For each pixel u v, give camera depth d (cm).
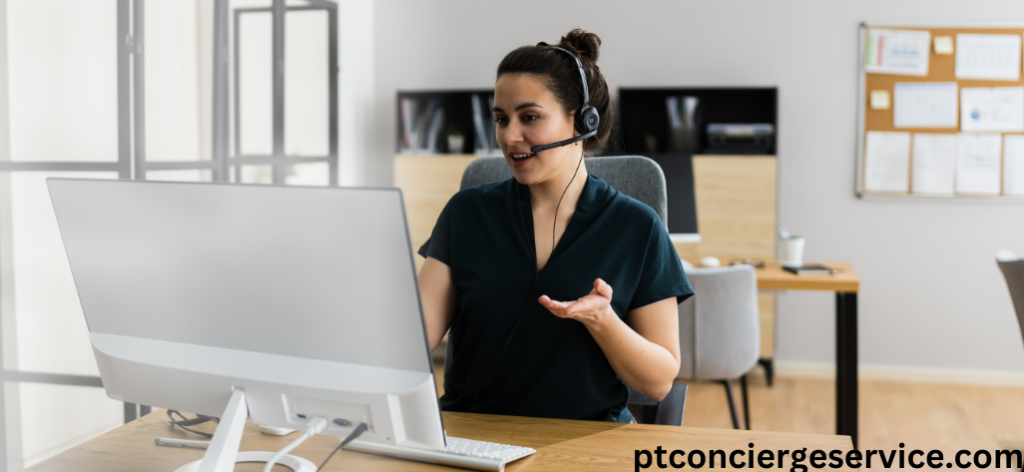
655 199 142
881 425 320
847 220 393
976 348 387
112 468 90
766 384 390
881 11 382
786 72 393
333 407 81
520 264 114
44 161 230
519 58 110
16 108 222
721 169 384
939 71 379
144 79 249
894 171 386
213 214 81
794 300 405
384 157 438
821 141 392
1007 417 330
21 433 229
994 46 373
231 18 322
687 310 246
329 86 371
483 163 147
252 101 326
